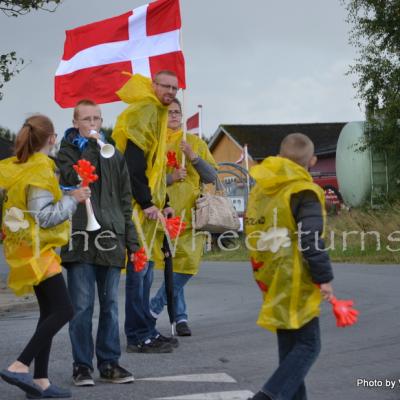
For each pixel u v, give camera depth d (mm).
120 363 9297
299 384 6223
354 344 10039
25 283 7398
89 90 12164
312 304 6188
